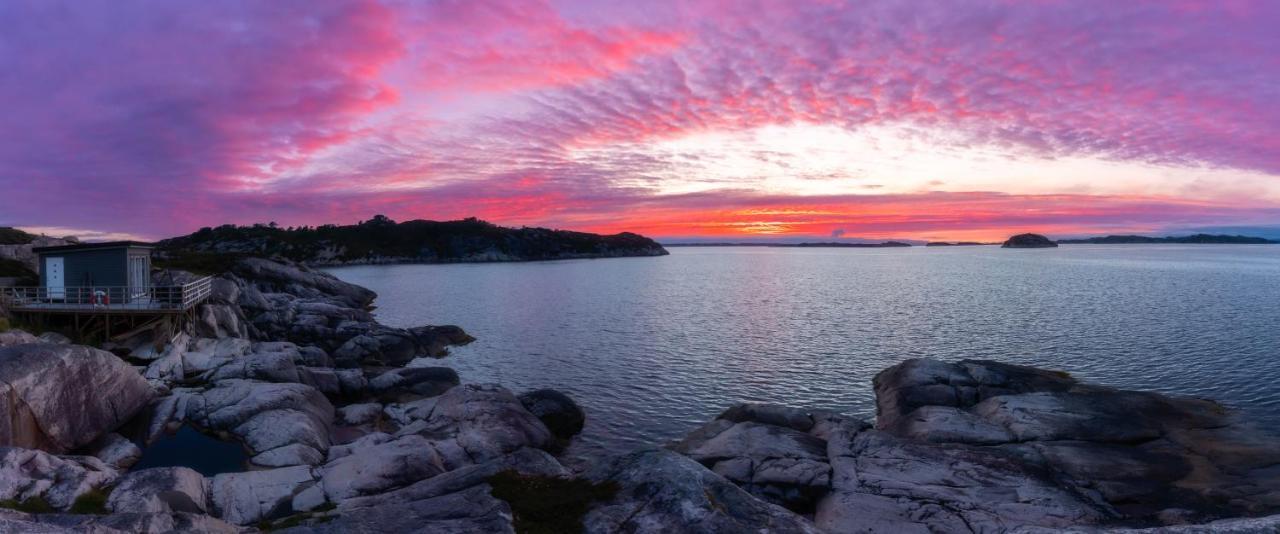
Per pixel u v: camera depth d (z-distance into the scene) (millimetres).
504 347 53719
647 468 11883
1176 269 161875
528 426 27781
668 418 33188
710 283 125500
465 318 72375
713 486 11320
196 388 32188
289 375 33812
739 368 44531
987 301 84562
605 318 71562
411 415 29516
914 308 77625
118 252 39812
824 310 77062
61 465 17938
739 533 9875
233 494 19250
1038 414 26797
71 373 24125
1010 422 26344
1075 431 25188
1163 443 24359
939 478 20484
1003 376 33688
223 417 26719
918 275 145625
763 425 25188
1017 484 20047
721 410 34594
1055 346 50938
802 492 20484
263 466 23188
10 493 16156
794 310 77688
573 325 66250
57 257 39688
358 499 18500
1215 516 18203
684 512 10422
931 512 18422
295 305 59875
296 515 17406
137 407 27453
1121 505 19438
